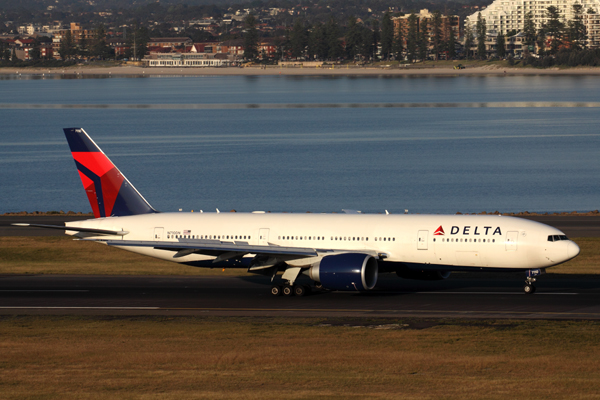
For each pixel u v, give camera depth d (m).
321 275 184.50
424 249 190.62
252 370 127.69
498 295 191.38
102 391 117.00
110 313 177.50
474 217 193.50
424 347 141.50
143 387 118.75
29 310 181.12
